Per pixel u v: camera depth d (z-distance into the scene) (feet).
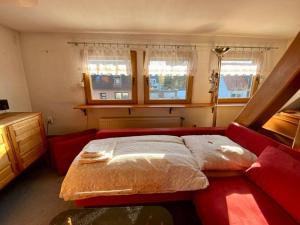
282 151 4.46
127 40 8.93
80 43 8.78
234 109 10.39
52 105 9.52
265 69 9.76
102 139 6.67
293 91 5.52
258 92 6.20
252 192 4.25
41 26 7.69
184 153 5.50
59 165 7.24
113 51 8.70
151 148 5.63
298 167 3.77
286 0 5.27
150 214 3.83
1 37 7.50
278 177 3.90
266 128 8.09
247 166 4.97
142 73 9.42
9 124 5.83
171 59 9.02
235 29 8.15
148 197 5.06
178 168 4.79
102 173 4.70
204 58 9.48
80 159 5.06
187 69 9.25
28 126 6.78
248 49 9.53
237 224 3.32
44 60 8.91
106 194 4.61
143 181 4.66
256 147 5.48
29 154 6.82
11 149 5.92
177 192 5.06
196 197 4.67
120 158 5.09
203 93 10.01
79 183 4.62
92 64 8.82
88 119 9.86
